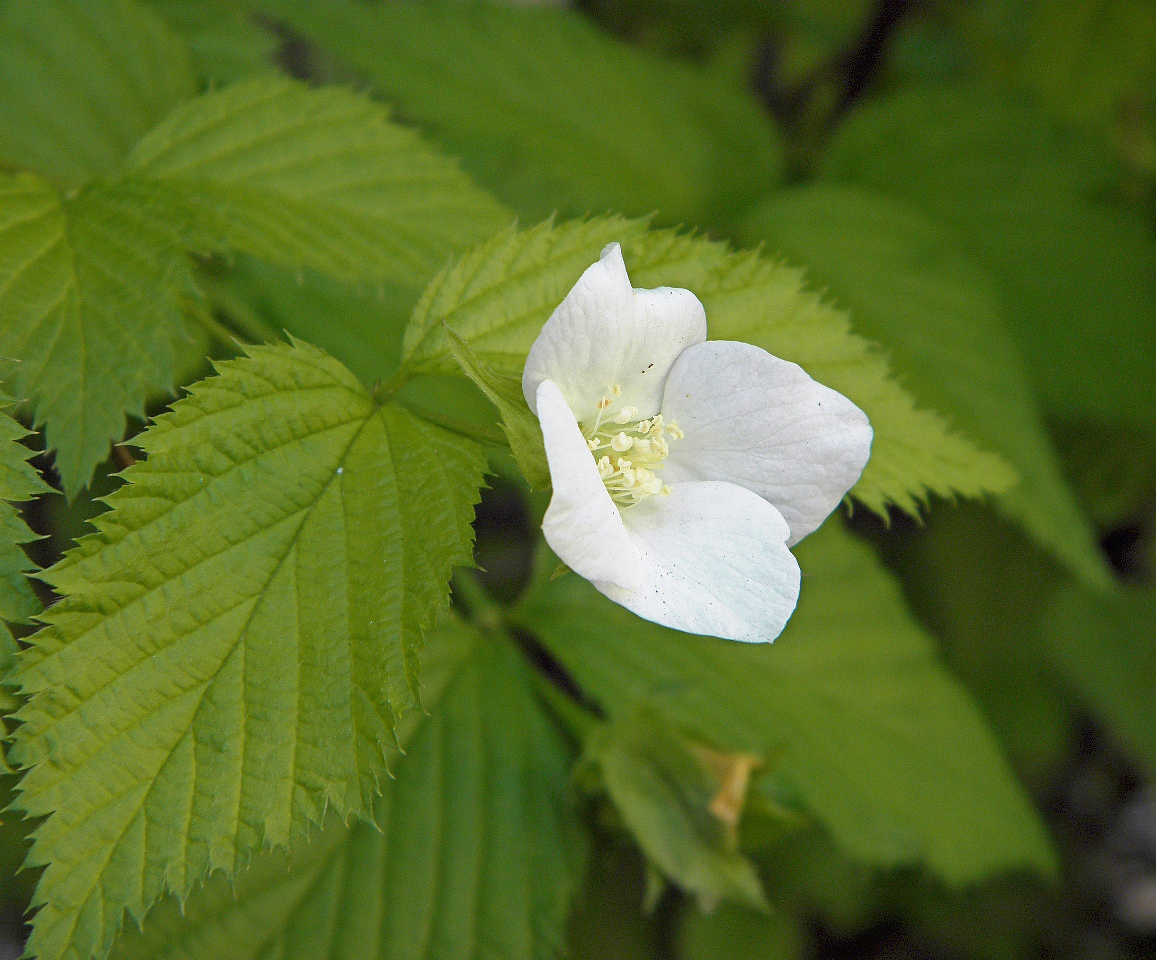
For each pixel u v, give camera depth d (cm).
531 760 36
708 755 36
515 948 35
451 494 32
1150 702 52
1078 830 63
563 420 30
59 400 32
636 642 38
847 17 57
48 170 38
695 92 48
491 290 33
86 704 30
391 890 35
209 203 34
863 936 56
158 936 34
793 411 32
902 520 52
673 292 32
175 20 40
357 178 36
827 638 40
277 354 32
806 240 42
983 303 42
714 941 45
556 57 45
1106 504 51
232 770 31
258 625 31
